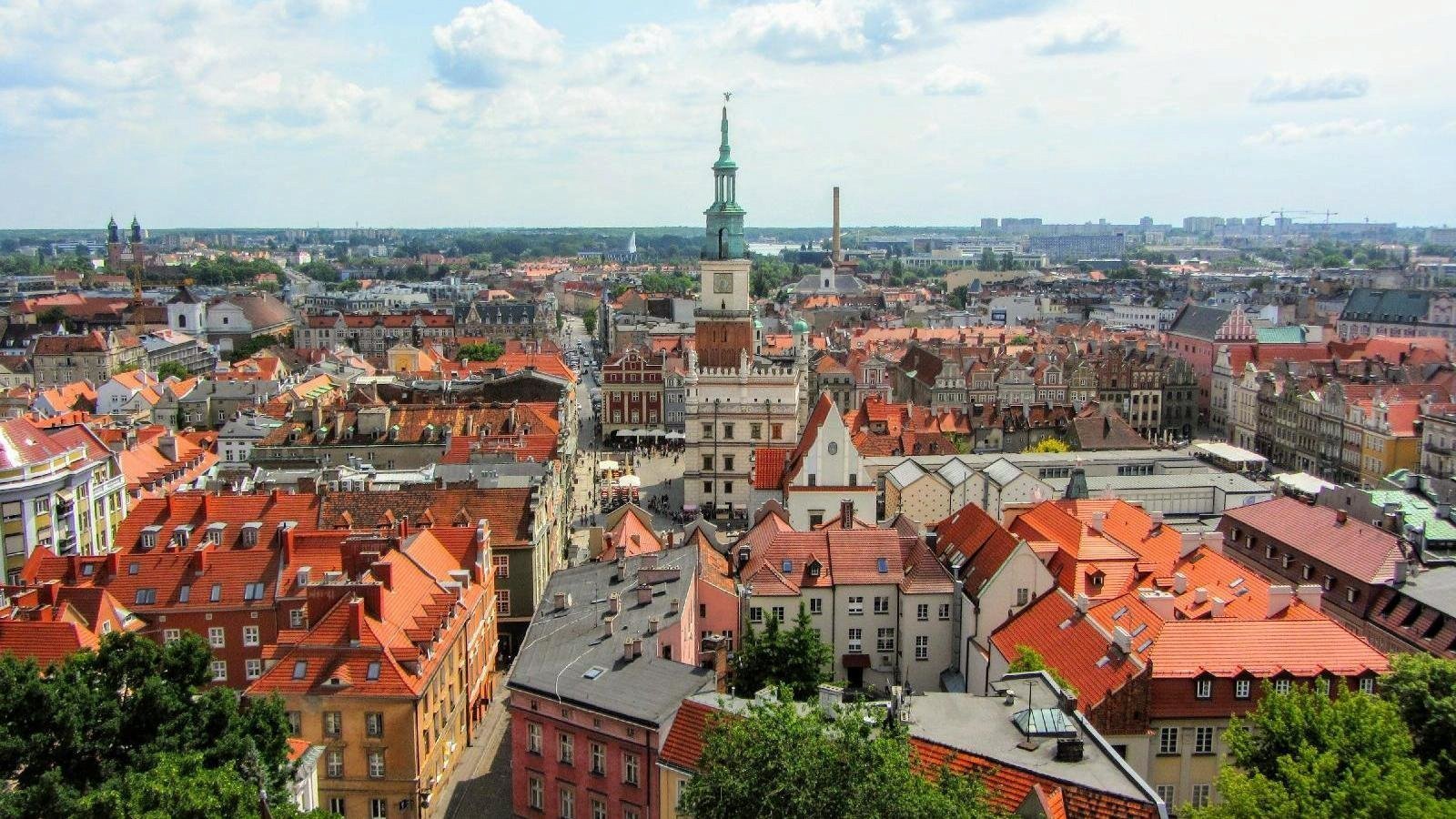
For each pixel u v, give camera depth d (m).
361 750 92.06
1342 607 111.81
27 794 58.81
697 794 59.00
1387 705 69.38
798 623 100.56
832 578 112.75
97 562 115.88
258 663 113.38
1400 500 132.12
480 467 155.50
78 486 141.75
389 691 91.44
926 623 112.06
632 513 137.25
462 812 95.88
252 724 69.56
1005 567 104.25
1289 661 83.19
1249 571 104.81
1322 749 67.00
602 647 92.62
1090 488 159.62
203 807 55.50
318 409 185.62
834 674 113.12
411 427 185.50
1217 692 81.44
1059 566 108.56
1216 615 94.75
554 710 87.00
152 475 172.75
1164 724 80.69
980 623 104.62
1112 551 110.62
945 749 65.88
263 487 150.00
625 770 82.69
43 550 125.38
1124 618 90.19
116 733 65.19
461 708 107.38
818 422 155.75
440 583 108.38
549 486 149.50
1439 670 73.94
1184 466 179.12
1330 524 120.88
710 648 103.38
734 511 199.62
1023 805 58.81
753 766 57.09
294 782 74.06
